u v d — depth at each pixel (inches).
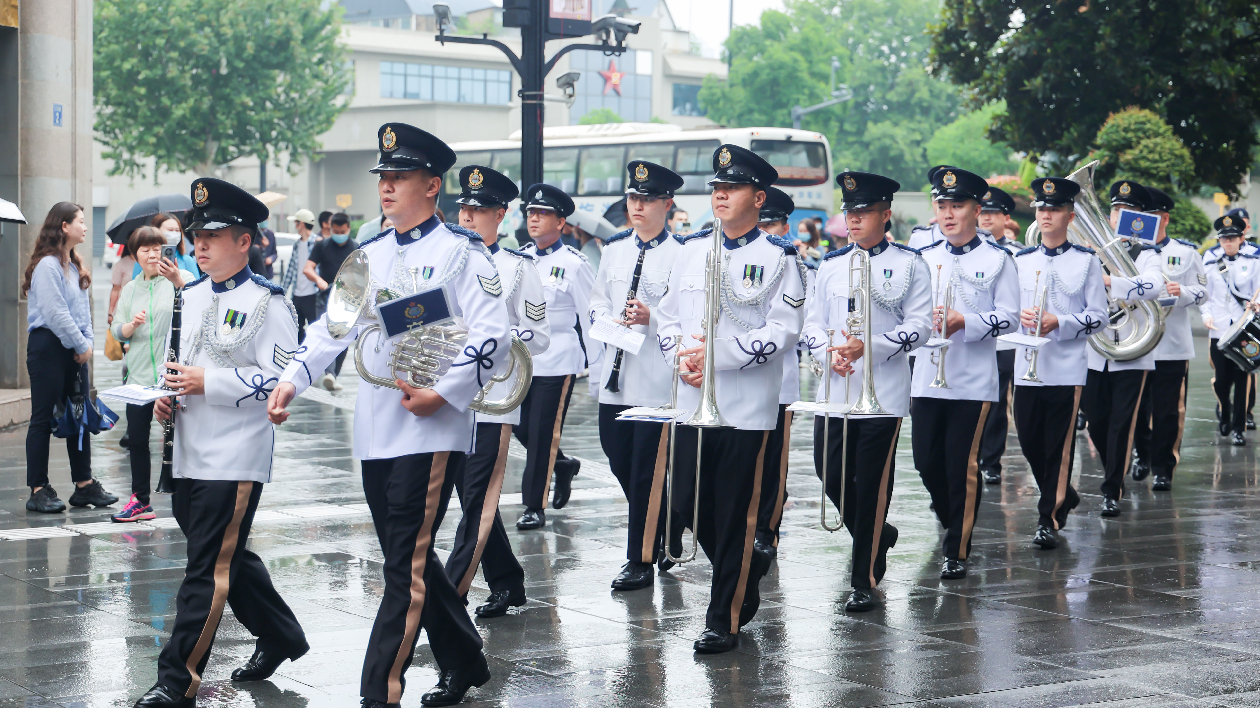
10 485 378.9
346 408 576.4
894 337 264.5
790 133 1053.8
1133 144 875.4
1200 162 943.0
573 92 603.8
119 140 1770.4
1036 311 311.1
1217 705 190.4
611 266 295.0
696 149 1056.8
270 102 1740.9
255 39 1699.1
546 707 190.4
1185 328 401.4
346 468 415.5
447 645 190.1
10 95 522.0
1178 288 397.4
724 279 227.6
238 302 193.2
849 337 257.4
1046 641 227.5
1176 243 423.8
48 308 331.3
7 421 489.1
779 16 2564.0
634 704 191.6
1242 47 896.3
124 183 2459.4
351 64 2409.0
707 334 217.6
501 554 243.1
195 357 193.0
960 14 938.1
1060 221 328.8
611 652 219.9
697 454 223.5
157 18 1627.7
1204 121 925.8
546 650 221.0
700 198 1056.8
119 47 1619.1
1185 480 418.0
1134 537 325.7
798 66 2472.9
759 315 226.5
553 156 1129.4
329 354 184.7
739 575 221.6
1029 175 1327.5
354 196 2169.0
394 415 184.7
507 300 269.9
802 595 262.8
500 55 2573.8
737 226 230.5
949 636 231.0
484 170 269.6
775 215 351.3
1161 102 916.0
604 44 520.4
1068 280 325.4
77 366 341.7
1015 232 480.4
